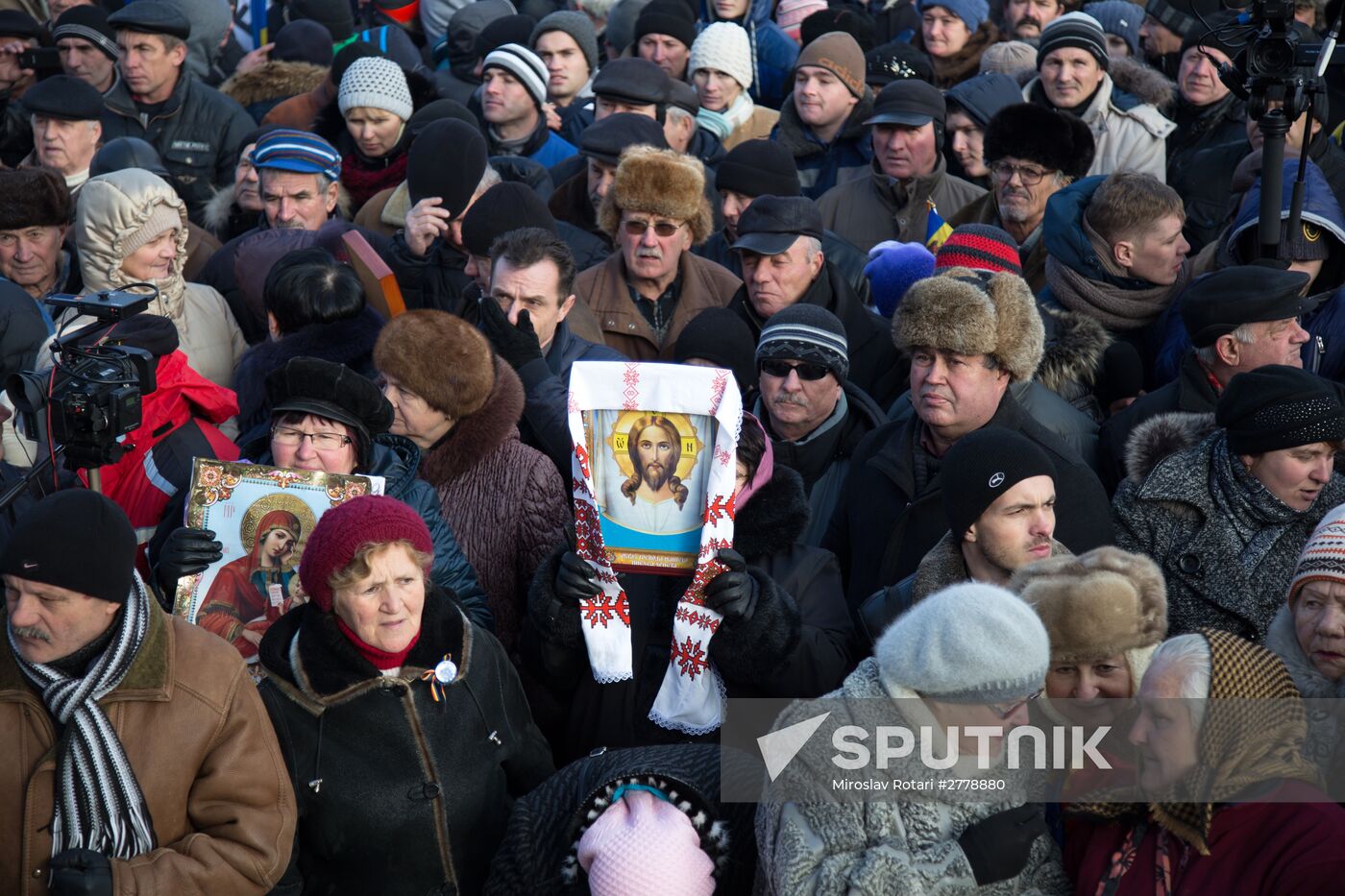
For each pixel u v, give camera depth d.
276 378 5.32
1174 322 6.86
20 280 7.89
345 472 5.35
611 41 13.32
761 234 7.29
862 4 13.68
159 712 4.21
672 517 4.82
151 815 4.18
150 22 10.39
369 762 4.55
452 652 4.70
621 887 4.11
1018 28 12.23
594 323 7.71
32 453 6.38
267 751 4.37
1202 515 5.34
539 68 10.84
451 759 4.62
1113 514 5.58
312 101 10.84
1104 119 9.59
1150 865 3.96
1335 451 5.33
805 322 6.20
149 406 5.89
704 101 11.47
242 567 4.98
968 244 6.59
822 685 4.91
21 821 4.15
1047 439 5.72
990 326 5.61
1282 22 6.25
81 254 7.24
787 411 6.19
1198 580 5.29
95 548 4.10
